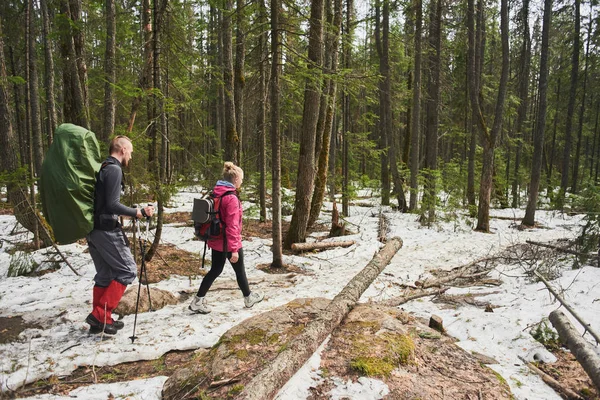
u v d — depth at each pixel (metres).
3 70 7.05
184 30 6.50
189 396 2.47
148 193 6.37
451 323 4.10
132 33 8.36
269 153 12.63
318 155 9.84
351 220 11.98
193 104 7.75
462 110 17.45
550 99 23.16
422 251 8.39
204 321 4.07
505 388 2.64
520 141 18.22
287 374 2.41
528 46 17.66
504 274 5.84
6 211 11.10
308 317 3.32
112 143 3.74
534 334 3.63
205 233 4.18
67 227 3.40
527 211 12.23
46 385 2.83
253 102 9.24
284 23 6.55
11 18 8.73
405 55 17.42
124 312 4.28
